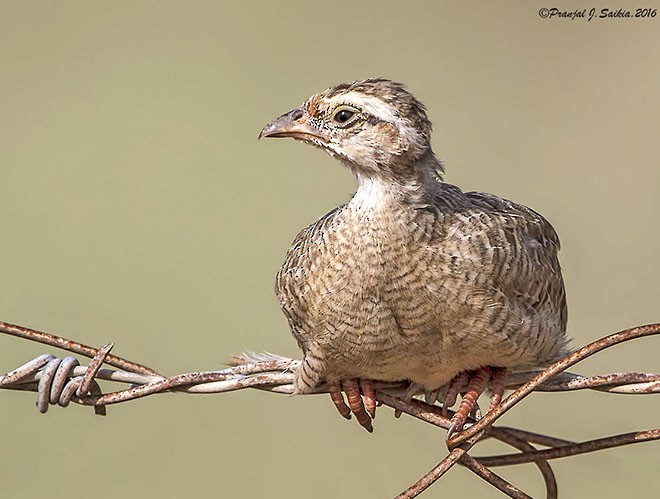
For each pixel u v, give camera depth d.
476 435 9.23
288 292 10.66
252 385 10.28
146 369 9.99
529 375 10.80
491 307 10.19
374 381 10.94
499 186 21.14
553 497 10.30
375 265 10.18
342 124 10.66
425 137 10.68
